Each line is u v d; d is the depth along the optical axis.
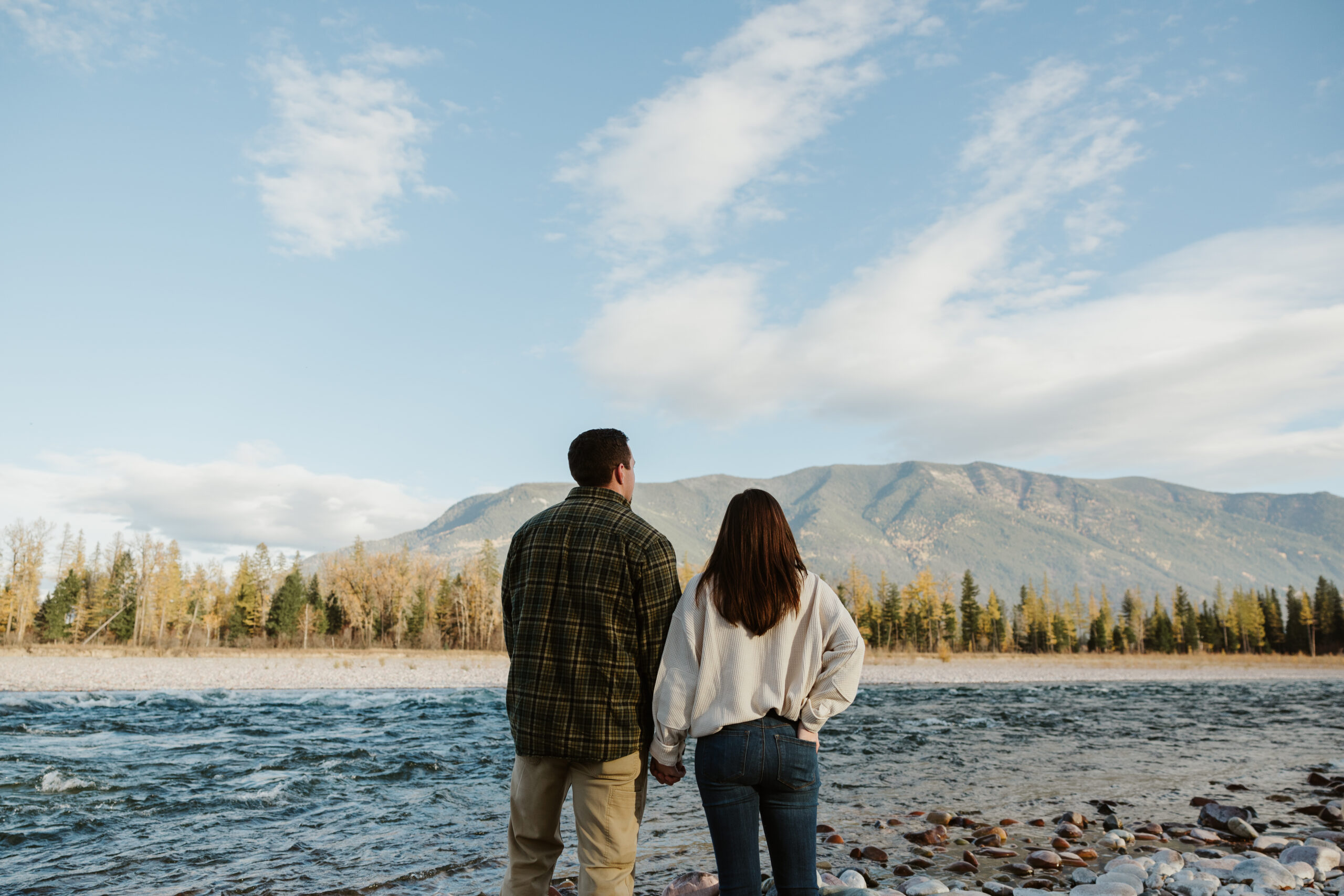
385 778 8.06
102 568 68.56
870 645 95.56
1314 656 92.25
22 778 7.32
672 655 2.63
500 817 6.30
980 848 5.73
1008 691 30.88
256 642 67.06
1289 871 4.79
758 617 2.53
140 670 31.16
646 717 2.72
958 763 10.13
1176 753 11.48
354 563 85.38
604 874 2.61
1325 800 7.81
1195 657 87.31
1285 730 15.42
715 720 2.48
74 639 61.19
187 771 8.08
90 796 6.68
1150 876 4.85
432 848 5.30
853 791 8.12
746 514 2.63
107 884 4.34
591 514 2.78
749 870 2.48
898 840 5.97
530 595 2.74
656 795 7.62
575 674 2.62
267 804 6.64
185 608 68.25
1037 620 108.56
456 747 10.54
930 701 23.92
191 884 4.35
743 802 2.50
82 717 14.16
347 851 5.17
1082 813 7.05
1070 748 11.87
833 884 4.64
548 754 2.63
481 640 77.25
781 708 2.54
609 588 2.65
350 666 38.75
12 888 4.23
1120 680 44.75
